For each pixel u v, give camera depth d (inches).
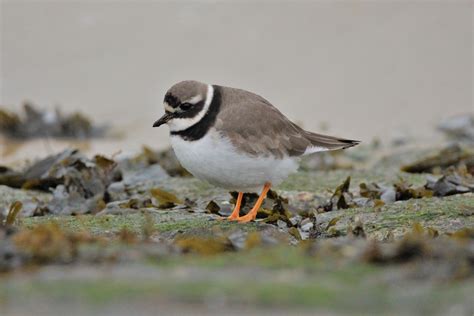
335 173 589.3
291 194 514.9
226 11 951.0
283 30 908.6
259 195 478.6
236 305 228.5
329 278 251.3
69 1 968.3
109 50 879.1
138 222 428.8
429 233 369.1
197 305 228.1
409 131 729.6
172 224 414.9
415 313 225.9
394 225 414.3
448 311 226.8
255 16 938.1
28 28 916.0
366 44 882.1
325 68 840.9
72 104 792.3
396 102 779.4
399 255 269.1
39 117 756.6
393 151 682.2
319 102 781.3
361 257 271.1
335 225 422.0
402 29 908.0
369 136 721.6
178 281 246.1
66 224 428.8
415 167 590.9
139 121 770.2
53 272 258.1
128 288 239.6
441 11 941.2
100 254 276.7
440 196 486.0
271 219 429.7
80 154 569.9
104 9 958.4
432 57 857.5
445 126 735.1
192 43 885.2
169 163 608.4
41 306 227.9
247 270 259.9
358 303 231.1
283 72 832.3
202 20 932.6
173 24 924.0
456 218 418.3
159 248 294.0
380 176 571.8
